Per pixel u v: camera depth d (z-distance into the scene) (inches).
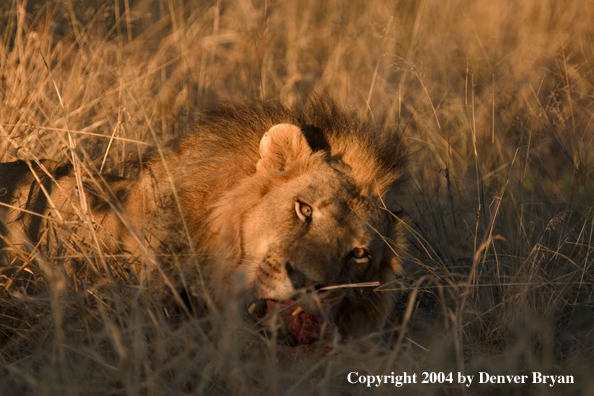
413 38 617.6
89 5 617.6
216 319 285.4
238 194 330.0
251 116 358.0
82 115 473.1
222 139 349.7
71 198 331.9
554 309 355.6
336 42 676.7
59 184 344.8
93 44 562.3
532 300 347.6
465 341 329.7
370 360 287.1
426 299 392.5
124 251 328.2
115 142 434.0
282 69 634.2
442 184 478.6
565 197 482.9
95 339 270.2
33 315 294.0
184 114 428.5
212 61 593.3
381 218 338.3
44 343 279.6
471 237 439.5
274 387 255.0
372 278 335.9
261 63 592.4
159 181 336.8
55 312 256.8
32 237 334.6
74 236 320.2
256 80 590.6
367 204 335.6
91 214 319.0
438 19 704.4
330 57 637.3
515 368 299.3
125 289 302.5
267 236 319.0
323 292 310.5
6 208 337.4
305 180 329.4
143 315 283.1
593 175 491.8
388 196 363.9
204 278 318.7
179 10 725.3
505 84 571.2
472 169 510.0
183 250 326.0
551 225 406.3
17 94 437.7
